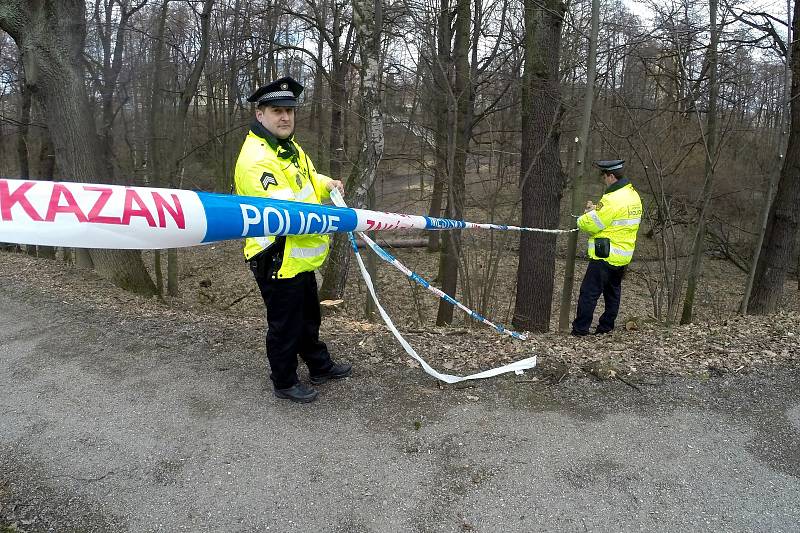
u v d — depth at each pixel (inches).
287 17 625.0
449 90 297.1
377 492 105.0
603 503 102.7
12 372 160.6
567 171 378.9
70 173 325.1
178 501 102.7
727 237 530.3
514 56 336.5
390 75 346.6
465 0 323.0
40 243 70.1
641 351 175.9
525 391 145.9
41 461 115.3
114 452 118.3
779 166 300.4
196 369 159.8
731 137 344.2
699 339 188.2
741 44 295.6
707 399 142.7
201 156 690.2
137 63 609.3
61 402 141.3
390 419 131.1
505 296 394.3
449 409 135.9
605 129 314.3
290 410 135.0
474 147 353.4
